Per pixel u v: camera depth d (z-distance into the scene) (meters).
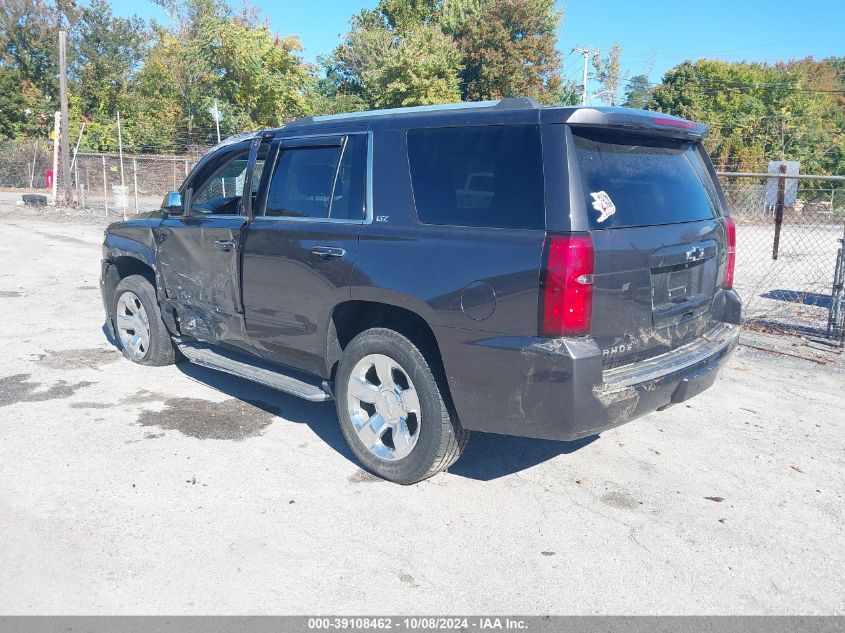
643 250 3.80
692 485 4.35
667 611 3.12
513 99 3.86
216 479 4.28
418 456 4.09
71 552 3.46
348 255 4.27
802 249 17.56
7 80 46.75
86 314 8.59
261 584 3.25
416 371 4.02
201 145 32.75
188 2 41.47
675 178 4.31
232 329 5.26
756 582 3.35
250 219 5.02
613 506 4.07
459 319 3.75
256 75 29.88
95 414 5.28
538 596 3.21
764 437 5.12
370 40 44.19
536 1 41.81
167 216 5.97
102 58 49.47
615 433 5.17
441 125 4.06
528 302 3.53
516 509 4.01
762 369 6.81
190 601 3.12
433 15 47.31
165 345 6.30
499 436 5.09
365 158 4.36
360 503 4.04
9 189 37.72
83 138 40.38
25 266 12.20
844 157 41.72
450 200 3.94
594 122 3.65
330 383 4.70
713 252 4.54
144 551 3.49
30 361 6.60
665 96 45.00
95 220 22.28
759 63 49.59
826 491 4.30
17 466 4.38
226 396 5.77
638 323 3.85
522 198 3.65
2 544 3.51
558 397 3.50
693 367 4.10
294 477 4.34
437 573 3.37
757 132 42.19
